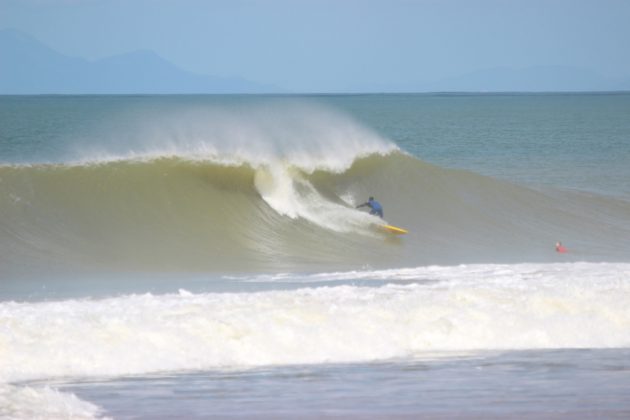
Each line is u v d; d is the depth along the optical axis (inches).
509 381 1414.9
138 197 3218.5
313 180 3796.8
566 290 2110.0
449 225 3777.1
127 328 1658.5
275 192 3575.3
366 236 3447.3
